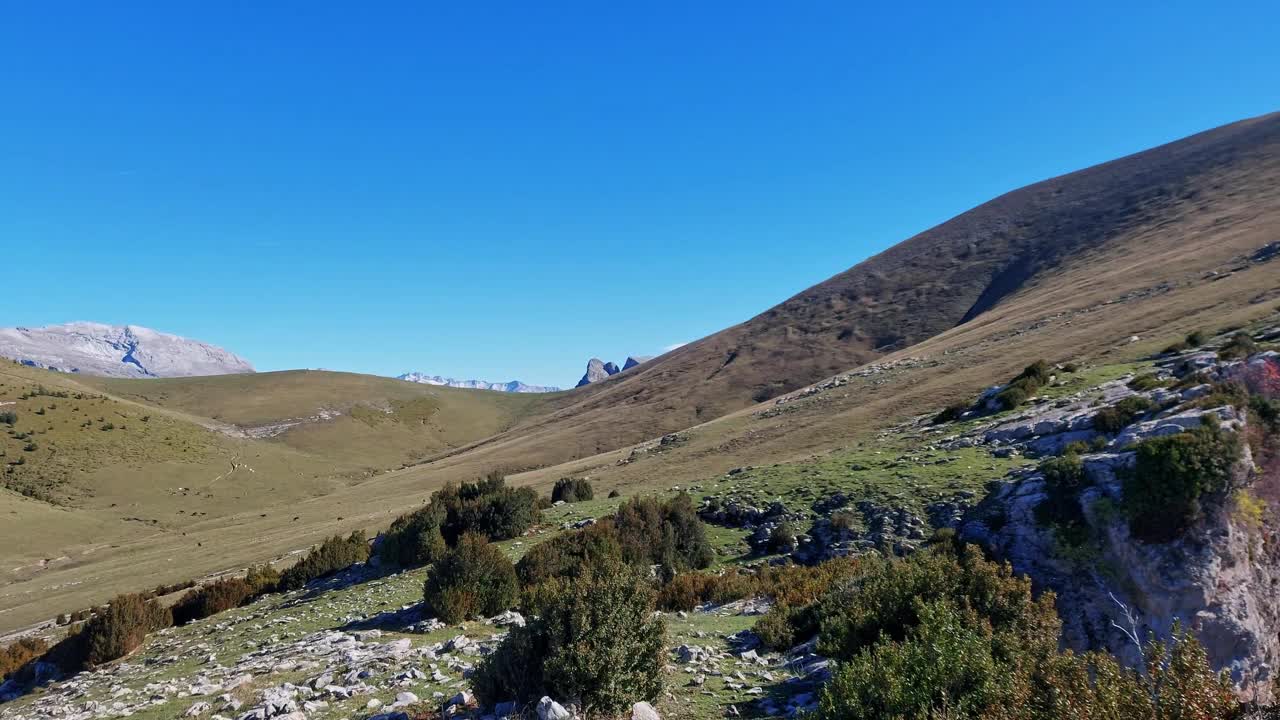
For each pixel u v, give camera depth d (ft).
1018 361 169.89
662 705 31.01
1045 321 218.18
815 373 423.64
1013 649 27.09
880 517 83.05
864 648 26.94
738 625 53.21
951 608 31.58
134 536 287.07
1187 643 21.03
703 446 201.46
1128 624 52.54
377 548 105.40
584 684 27.40
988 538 67.15
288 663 46.16
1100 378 115.96
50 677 65.77
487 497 105.91
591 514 111.14
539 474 260.83
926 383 185.16
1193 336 118.73
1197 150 456.45
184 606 91.91
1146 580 52.90
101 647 66.85
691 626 53.83
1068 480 63.52
